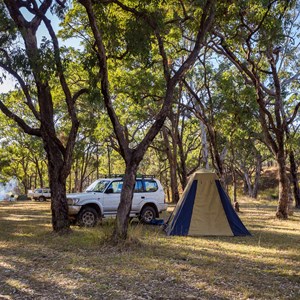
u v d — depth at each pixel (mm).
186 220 12148
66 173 11602
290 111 23391
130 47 9773
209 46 16516
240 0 11008
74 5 16484
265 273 6984
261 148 37969
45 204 34000
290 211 19141
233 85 17469
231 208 12273
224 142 25688
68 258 8109
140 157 9523
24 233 11883
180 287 6047
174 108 28375
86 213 13539
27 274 6844
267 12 12109
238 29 13938
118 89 19016
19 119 11500
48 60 8883
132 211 14656
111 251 8820
